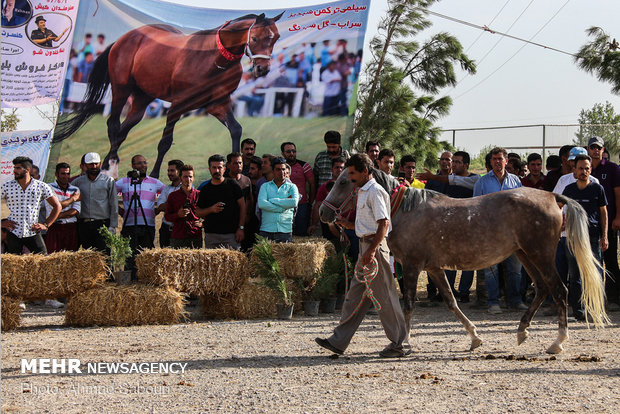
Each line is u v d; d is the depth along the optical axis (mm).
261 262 9438
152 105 13188
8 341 7465
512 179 9594
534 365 6000
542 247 6742
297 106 13141
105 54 13188
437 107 17141
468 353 6656
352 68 13055
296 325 8664
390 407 4621
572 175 9320
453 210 6789
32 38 13453
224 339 7547
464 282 10961
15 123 16172
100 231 9125
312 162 13039
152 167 13172
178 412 4574
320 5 13211
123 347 7055
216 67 13195
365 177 6398
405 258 6801
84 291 8703
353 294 6430
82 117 13133
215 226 10117
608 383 5242
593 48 15547
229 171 10961
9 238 9633
